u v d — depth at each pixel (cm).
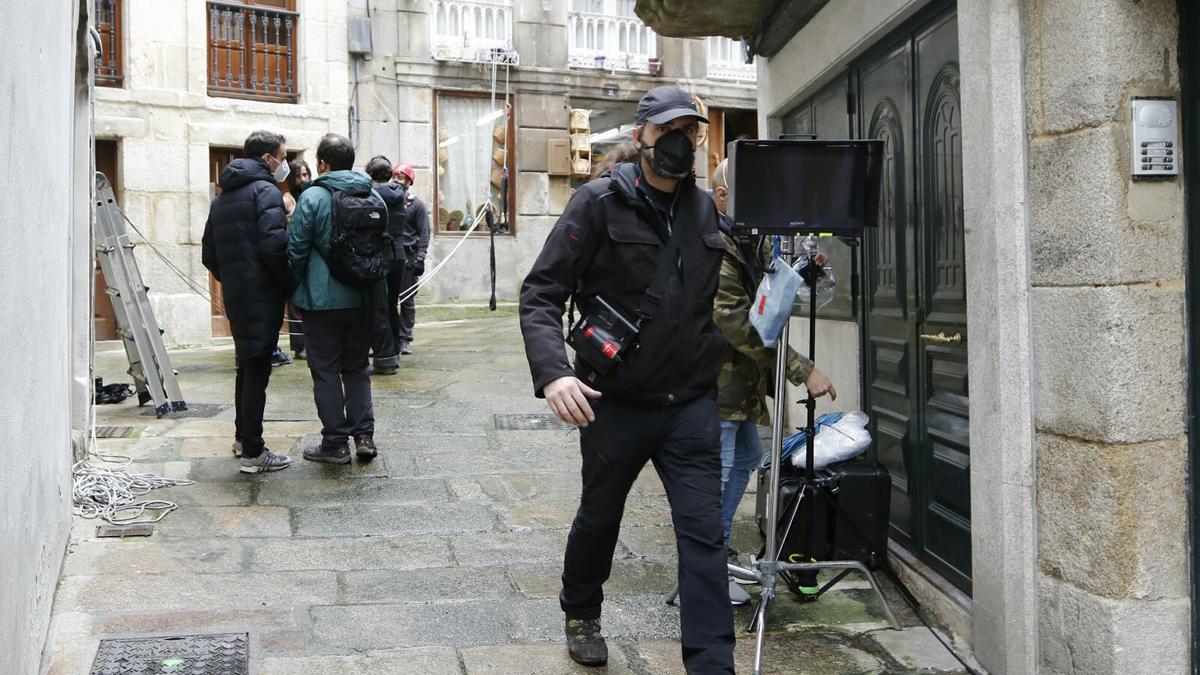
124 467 580
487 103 1584
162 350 725
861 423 440
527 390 828
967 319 369
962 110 362
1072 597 316
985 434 354
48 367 359
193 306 1282
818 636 383
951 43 396
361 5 1480
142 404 753
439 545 472
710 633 301
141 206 1266
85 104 590
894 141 458
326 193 557
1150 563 300
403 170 1023
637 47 1683
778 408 368
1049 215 320
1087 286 305
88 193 588
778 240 370
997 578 348
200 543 465
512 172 1608
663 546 477
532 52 1602
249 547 462
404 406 760
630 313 316
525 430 687
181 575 426
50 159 359
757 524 504
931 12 414
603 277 320
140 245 1266
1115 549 300
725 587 306
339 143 568
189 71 1298
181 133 1290
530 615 395
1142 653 301
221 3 1338
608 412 322
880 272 478
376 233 571
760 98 657
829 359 550
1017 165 331
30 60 302
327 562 447
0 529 249
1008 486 341
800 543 412
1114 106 296
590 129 1777
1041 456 330
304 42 1399
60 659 343
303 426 688
